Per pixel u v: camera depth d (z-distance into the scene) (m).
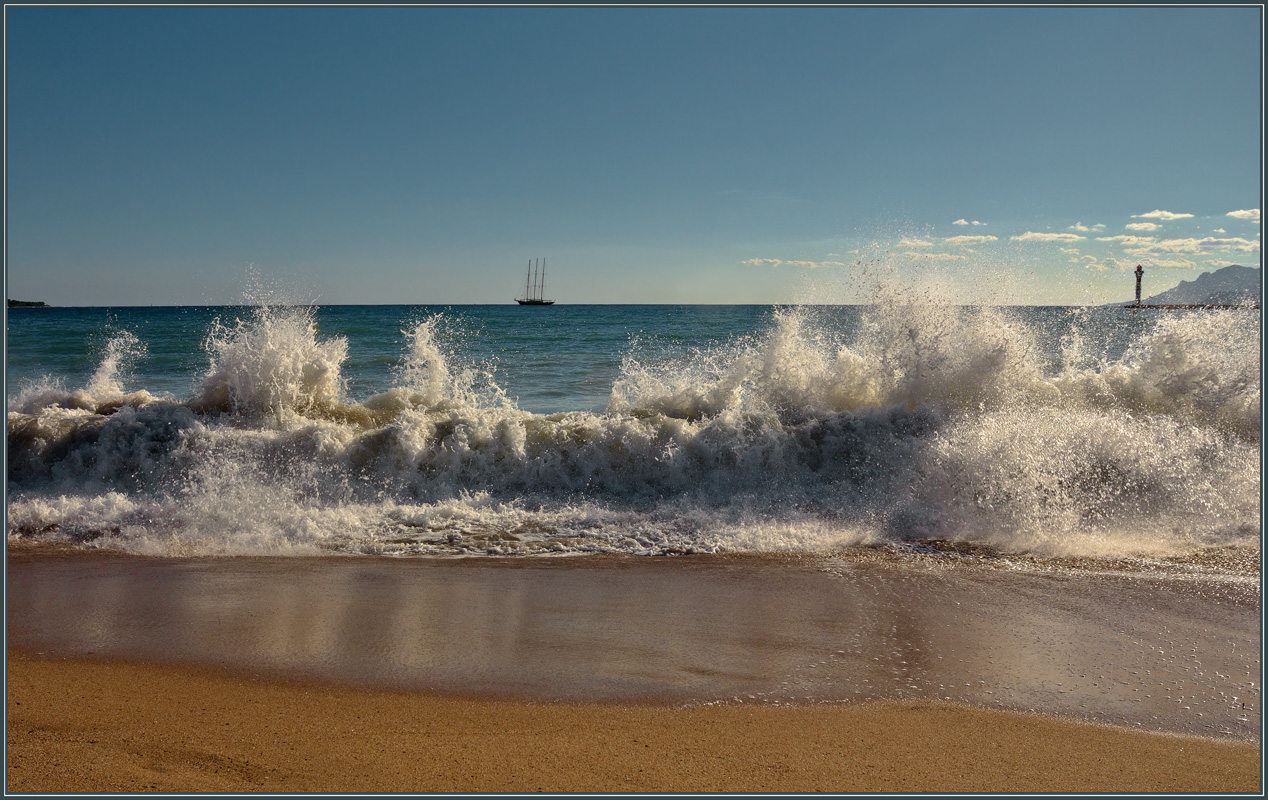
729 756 2.55
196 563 4.77
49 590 4.21
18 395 8.05
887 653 3.48
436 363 8.14
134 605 3.98
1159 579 4.57
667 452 6.57
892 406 7.20
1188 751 2.67
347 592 4.25
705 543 5.29
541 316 46.75
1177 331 7.60
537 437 6.69
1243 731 2.81
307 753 2.51
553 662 3.32
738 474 6.61
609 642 3.56
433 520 5.77
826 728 2.78
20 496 6.12
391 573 4.62
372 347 20.14
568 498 6.35
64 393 8.14
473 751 2.55
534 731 2.71
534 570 4.71
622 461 6.64
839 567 4.80
